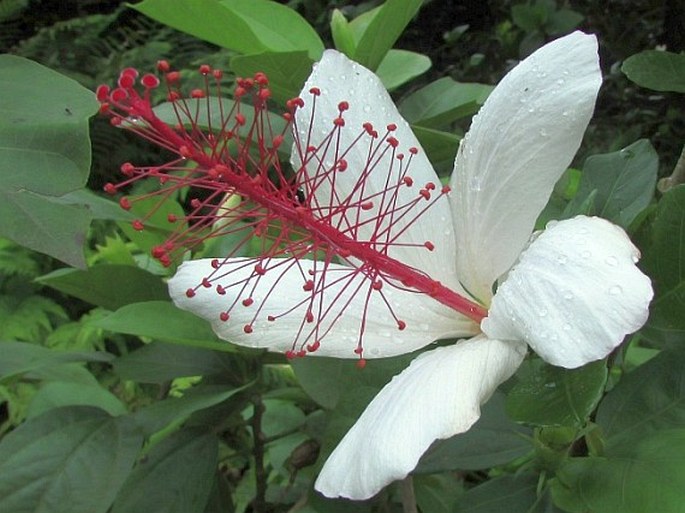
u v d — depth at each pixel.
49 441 0.21
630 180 0.20
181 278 0.20
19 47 0.97
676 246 0.18
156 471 0.22
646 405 0.19
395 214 0.20
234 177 0.18
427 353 0.18
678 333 0.19
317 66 0.21
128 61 0.92
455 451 0.20
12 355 0.25
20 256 0.74
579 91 0.17
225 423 0.24
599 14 0.70
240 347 0.24
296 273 0.20
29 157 0.15
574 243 0.16
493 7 0.82
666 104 0.68
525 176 0.18
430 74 0.85
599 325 0.15
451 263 0.20
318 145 0.20
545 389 0.17
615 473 0.17
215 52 0.93
